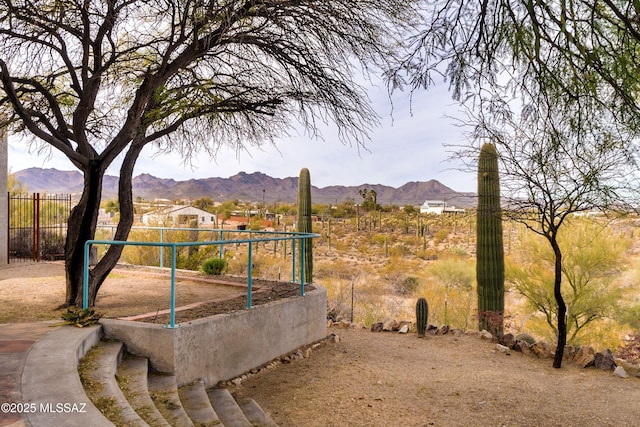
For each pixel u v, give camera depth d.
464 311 13.53
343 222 71.25
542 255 11.46
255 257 23.89
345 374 6.12
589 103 2.51
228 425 4.11
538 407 5.11
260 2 5.07
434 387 5.74
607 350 7.05
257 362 5.99
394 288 20.67
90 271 6.19
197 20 5.03
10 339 4.21
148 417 3.34
